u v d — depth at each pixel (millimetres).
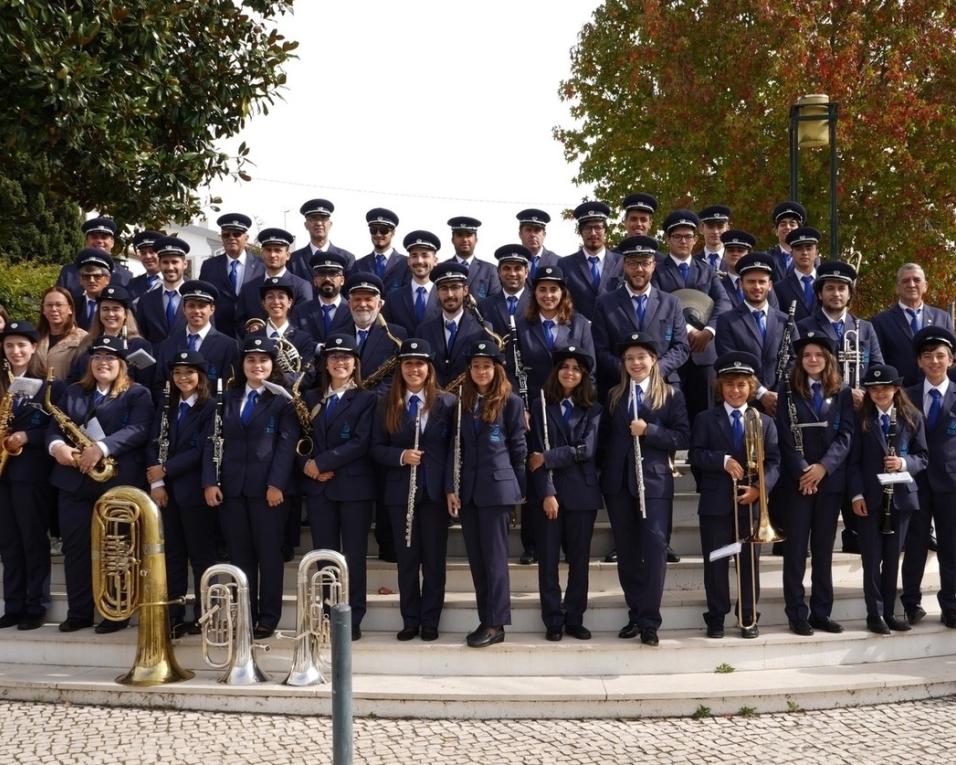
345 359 6422
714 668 6082
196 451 6488
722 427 6348
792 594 6355
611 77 17500
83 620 6609
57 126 8430
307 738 5250
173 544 6590
